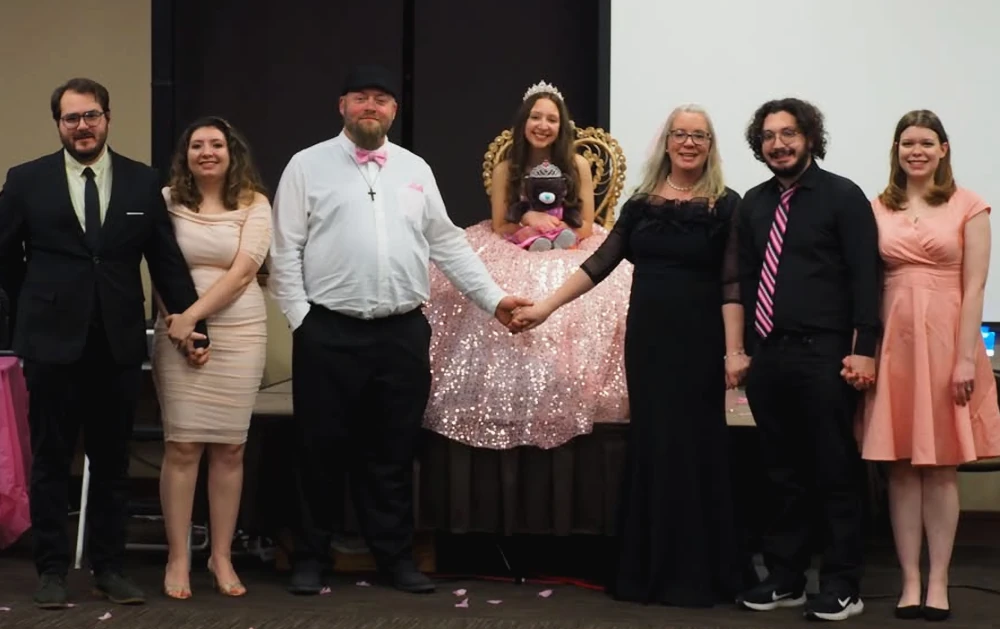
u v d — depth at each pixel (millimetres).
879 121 5746
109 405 4223
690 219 4379
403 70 6645
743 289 4367
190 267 4328
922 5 5707
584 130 5391
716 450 4434
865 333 4121
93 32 6496
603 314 4770
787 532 4348
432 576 4785
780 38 5777
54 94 4172
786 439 4297
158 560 5031
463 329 4754
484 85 6609
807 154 4234
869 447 4141
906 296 4172
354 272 4379
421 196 4500
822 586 4227
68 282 4121
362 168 4461
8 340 5336
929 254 4152
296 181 4461
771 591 4312
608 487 4582
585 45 6551
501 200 5008
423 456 4668
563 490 4586
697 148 4371
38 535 4230
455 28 6602
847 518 4230
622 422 4602
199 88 6664
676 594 4379
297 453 4496
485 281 4590
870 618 4219
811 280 4199
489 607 4309
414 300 4469
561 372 4605
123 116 6516
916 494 4254
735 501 4598
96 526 4309
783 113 4219
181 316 4246
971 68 5688
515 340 4676
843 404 4184
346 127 4516
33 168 4184
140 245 4223
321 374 4418
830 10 5754
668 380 4406
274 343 5879
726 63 5809
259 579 4715
